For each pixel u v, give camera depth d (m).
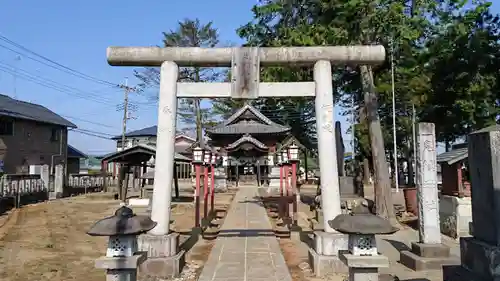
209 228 14.83
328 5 13.39
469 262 4.77
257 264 9.33
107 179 38.41
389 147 43.75
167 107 9.09
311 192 34.72
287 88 9.33
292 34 13.42
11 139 32.25
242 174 45.75
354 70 18.16
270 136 36.94
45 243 12.61
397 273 8.55
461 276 4.79
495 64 21.44
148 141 53.12
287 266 9.28
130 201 22.83
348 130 46.31
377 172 15.55
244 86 9.26
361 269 5.59
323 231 8.94
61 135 38.25
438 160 13.88
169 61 9.24
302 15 15.43
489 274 4.30
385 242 12.09
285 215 16.17
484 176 4.68
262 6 14.59
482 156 4.74
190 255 10.50
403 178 47.88
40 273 8.89
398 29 12.55
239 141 30.70
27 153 33.78
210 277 8.27
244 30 15.30
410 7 14.18
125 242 5.68
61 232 14.77
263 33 15.50
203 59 9.28
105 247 12.04
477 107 21.27
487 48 20.98
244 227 15.42
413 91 22.14
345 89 19.27
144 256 5.95
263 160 32.97
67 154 40.81
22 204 24.48
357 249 5.73
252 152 30.97
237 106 46.88
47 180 27.97
